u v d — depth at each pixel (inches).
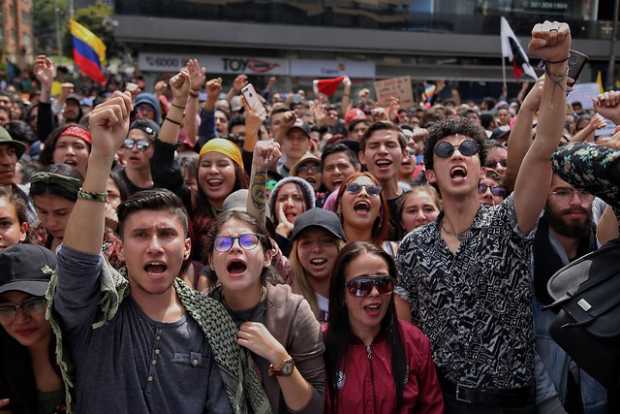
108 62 1451.8
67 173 135.2
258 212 134.5
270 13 1101.1
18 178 189.9
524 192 105.0
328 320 112.2
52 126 267.9
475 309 108.7
